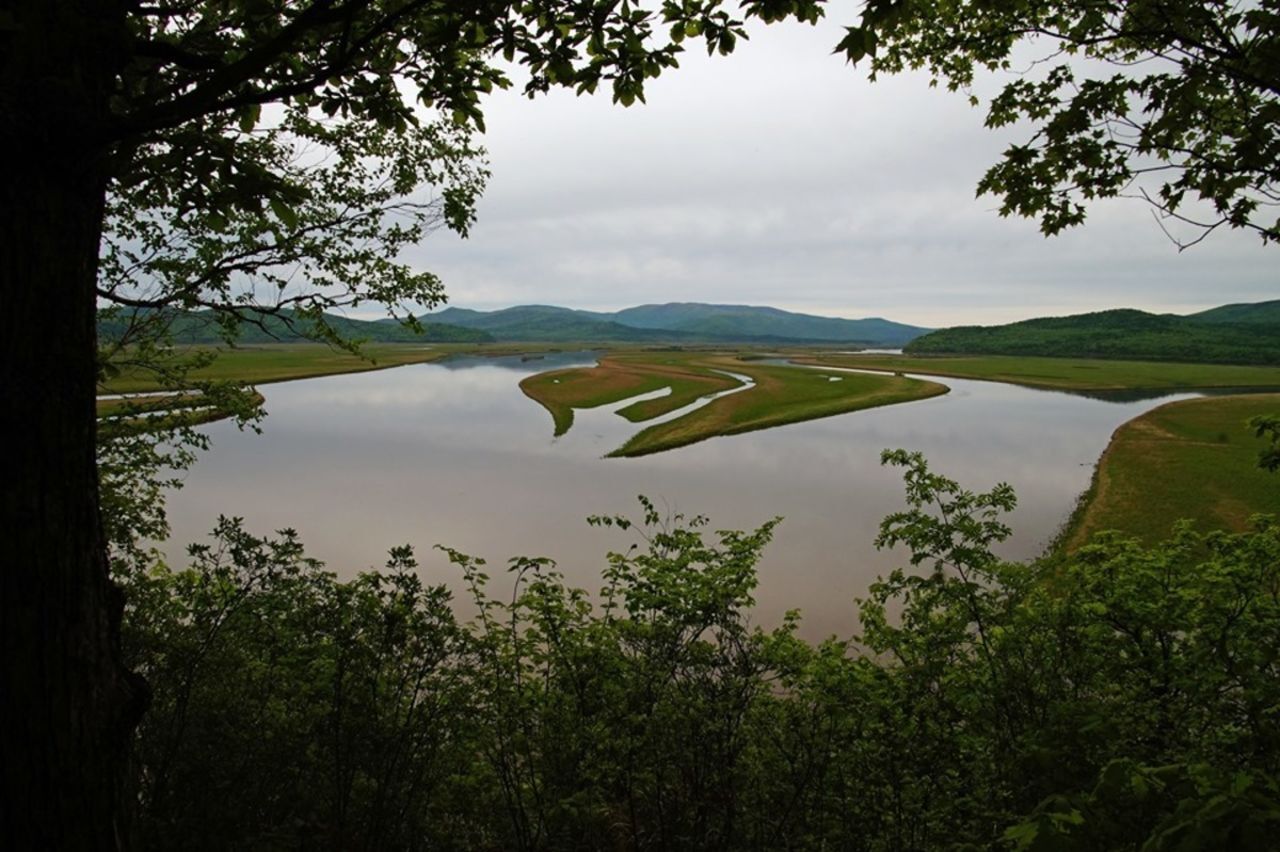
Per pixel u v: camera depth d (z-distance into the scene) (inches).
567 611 255.9
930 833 221.9
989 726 233.3
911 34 247.4
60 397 109.7
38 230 105.3
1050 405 2620.6
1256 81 152.5
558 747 233.9
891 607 719.1
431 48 166.7
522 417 2175.2
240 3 146.8
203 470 1360.7
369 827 223.8
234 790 231.6
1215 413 2113.7
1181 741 196.7
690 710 225.1
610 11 158.1
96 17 109.3
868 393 2844.5
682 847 229.0
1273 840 79.7
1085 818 95.4
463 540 956.6
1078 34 186.9
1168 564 253.9
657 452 1614.2
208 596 253.1
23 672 106.7
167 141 152.0
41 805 108.7
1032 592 260.4
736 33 163.9
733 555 260.8
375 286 353.7
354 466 1427.2
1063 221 206.5
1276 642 207.0
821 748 244.4
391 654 237.3
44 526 108.0
